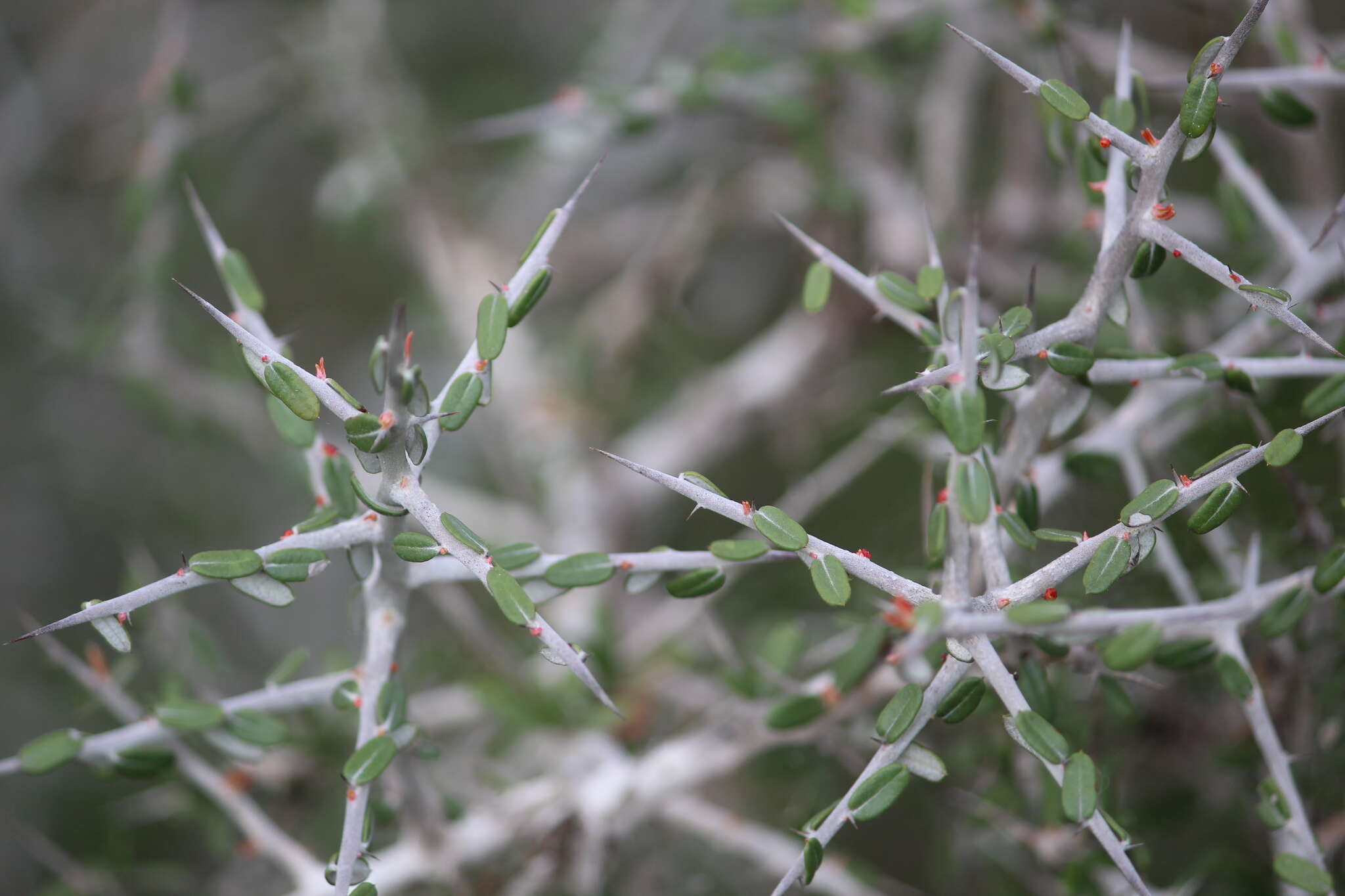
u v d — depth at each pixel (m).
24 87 1.79
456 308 1.59
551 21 1.86
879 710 0.92
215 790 0.93
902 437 1.06
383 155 1.56
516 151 1.77
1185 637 0.86
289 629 1.71
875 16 1.20
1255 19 0.80
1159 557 0.90
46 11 1.84
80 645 1.41
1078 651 0.86
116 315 1.45
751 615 1.33
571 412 1.57
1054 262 1.33
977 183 1.49
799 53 1.37
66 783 1.44
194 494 1.69
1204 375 0.85
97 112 1.78
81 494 1.67
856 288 0.87
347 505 0.87
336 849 0.99
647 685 1.15
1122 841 0.80
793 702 0.91
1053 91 0.82
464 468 1.83
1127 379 0.85
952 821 1.02
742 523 0.82
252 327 0.88
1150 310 1.00
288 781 0.97
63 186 1.82
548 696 1.04
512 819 0.94
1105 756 0.94
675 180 1.81
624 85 1.27
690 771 0.95
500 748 1.17
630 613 1.53
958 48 1.42
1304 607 0.85
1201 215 1.27
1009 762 0.95
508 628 1.30
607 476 1.56
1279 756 0.86
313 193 1.83
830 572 0.81
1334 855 0.92
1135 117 0.86
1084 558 0.81
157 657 1.01
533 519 1.54
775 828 1.18
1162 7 1.19
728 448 1.57
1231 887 0.95
